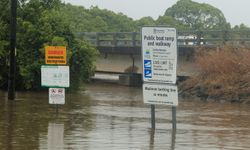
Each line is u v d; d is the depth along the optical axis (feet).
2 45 128.67
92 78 193.47
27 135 61.46
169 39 64.54
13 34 102.68
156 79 65.87
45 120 74.79
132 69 185.47
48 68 79.41
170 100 65.62
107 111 90.02
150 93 66.54
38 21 134.21
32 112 84.02
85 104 103.09
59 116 79.97
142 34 65.62
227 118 83.87
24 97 112.37
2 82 134.10
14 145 55.31
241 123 77.30
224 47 138.31
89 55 137.49
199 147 56.29
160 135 63.57
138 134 63.93
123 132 65.21
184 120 80.23
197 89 130.41
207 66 133.90
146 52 65.72
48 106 94.07
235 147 56.65
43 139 59.06
